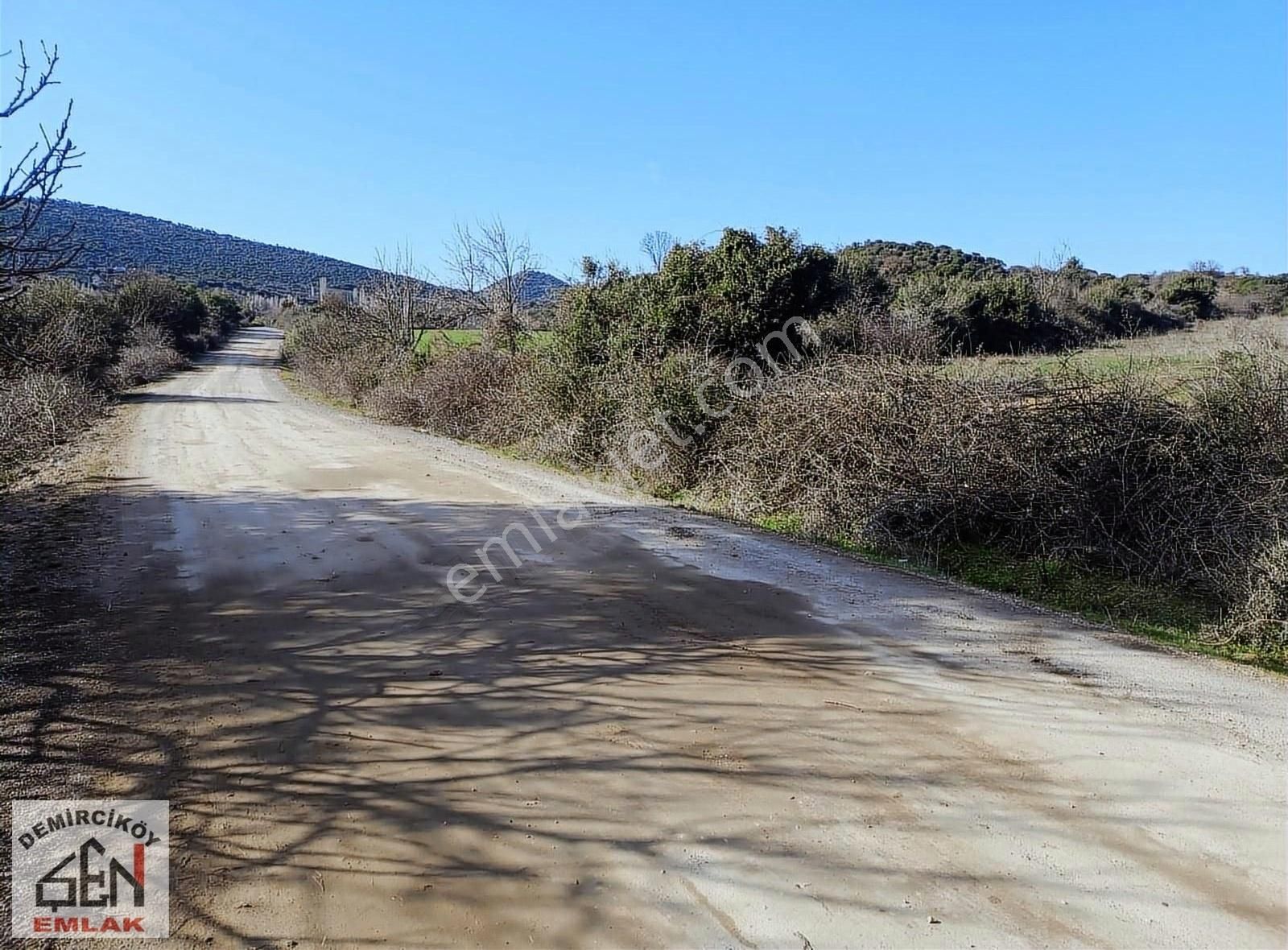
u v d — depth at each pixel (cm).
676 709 430
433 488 1117
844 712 429
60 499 1000
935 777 363
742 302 1387
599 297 1531
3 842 314
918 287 2144
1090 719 421
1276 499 638
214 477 1187
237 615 572
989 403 837
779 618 582
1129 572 708
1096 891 286
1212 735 404
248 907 278
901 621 580
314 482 1146
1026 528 779
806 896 282
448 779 359
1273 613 545
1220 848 310
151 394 2805
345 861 302
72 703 431
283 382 3569
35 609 579
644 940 261
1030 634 555
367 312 3081
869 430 905
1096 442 770
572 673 477
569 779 359
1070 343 1988
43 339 1845
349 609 589
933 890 286
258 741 393
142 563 705
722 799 344
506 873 295
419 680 465
